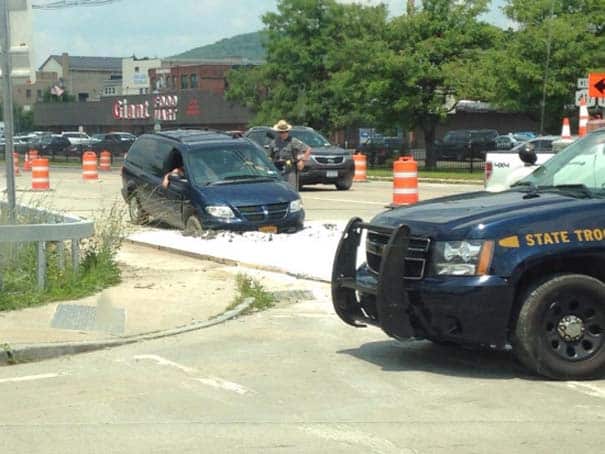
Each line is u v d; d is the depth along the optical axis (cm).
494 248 717
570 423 637
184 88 8575
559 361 731
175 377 782
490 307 715
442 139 5291
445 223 736
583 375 736
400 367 803
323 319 1028
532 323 723
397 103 3900
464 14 3859
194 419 658
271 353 867
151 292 1159
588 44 3603
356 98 4084
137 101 7488
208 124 6688
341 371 793
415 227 752
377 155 4603
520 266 714
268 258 1402
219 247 1507
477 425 634
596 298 730
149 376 788
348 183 2916
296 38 4716
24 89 13425
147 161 1856
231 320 1026
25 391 744
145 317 1020
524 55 3616
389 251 737
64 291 1121
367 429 628
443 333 734
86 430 635
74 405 699
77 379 783
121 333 942
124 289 1176
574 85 3591
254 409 681
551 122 3803
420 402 692
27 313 1024
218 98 6575
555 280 723
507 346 777
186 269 1348
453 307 720
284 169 1988
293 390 733
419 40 3878
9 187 1201
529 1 3666
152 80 9025
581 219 731
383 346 890
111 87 13612
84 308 1057
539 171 902
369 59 3909
